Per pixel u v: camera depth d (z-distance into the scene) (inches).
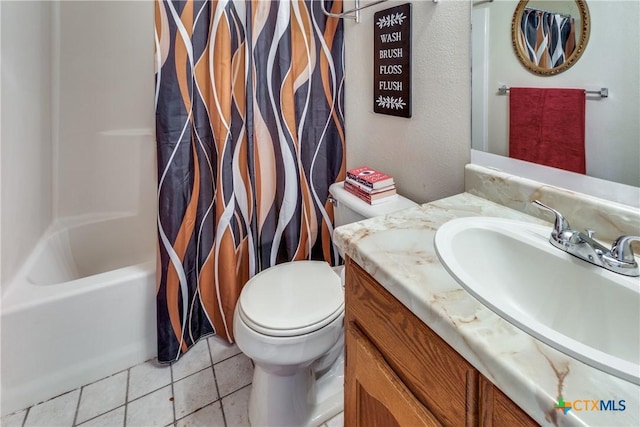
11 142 53.7
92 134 77.4
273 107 60.5
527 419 17.6
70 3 73.5
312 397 51.0
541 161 34.8
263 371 47.4
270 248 66.7
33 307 50.2
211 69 53.9
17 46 56.6
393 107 52.5
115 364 57.7
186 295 59.0
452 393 22.4
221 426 49.2
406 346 26.4
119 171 80.5
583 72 30.4
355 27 59.1
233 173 59.2
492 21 37.4
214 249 61.7
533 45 33.9
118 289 56.2
